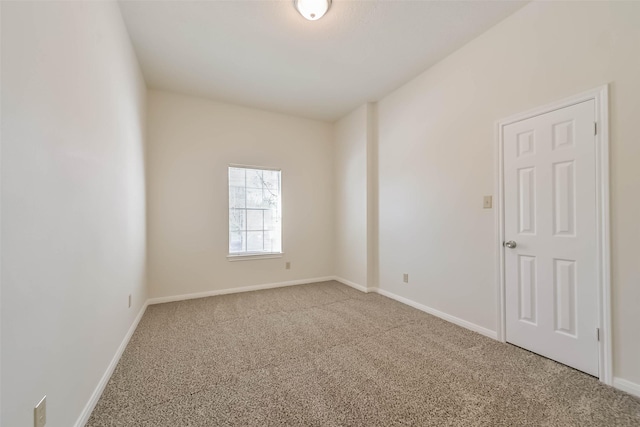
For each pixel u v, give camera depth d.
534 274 2.05
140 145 2.84
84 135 1.39
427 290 2.98
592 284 1.74
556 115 1.91
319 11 2.02
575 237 1.82
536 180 2.03
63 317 1.16
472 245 2.50
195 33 2.33
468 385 1.67
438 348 2.15
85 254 1.39
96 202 1.55
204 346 2.19
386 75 3.07
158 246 3.35
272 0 1.98
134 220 2.53
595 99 1.71
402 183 3.33
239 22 2.20
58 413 1.12
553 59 1.92
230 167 3.81
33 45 0.96
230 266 3.77
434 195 2.90
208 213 3.64
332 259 4.54
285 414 1.42
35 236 0.97
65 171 1.19
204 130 3.63
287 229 4.18
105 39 1.72
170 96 3.44
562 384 1.67
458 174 2.63
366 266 3.78
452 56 2.67
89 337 1.43
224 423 1.36
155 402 1.52
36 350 0.97
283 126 4.17
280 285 4.10
